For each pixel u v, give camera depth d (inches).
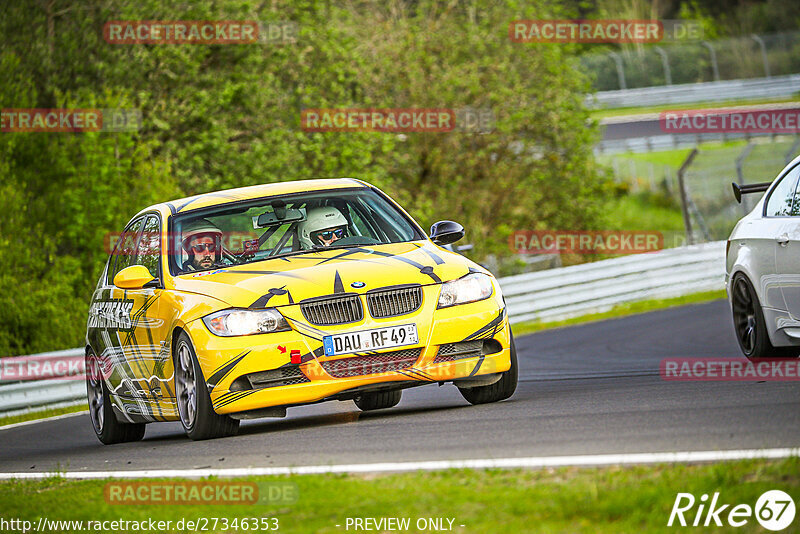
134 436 1267.2
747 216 1221.7
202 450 919.0
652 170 7229.3
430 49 4581.7
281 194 1151.0
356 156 3878.0
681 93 7357.3
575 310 2933.1
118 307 1180.5
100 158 3088.1
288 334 948.0
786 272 1068.5
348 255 1040.8
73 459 1056.2
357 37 4429.1
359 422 987.9
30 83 3206.2
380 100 4426.7
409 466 694.5
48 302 2861.7
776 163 6008.9
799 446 626.2
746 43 7751.0
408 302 973.2
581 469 625.0
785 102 6953.7
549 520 526.6
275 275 997.2
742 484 544.4
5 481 945.5
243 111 3767.2
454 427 857.5
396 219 1141.1
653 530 496.4
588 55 7849.4
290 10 4025.6
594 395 1006.4
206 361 958.4
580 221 4744.1
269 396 945.5
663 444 676.1
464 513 558.6
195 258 1093.1
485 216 4658.0
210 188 3425.2
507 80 4539.9
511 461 667.4
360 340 949.8
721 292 3046.3
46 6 3388.3
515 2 4468.5
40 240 3021.7
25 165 3184.1
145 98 3319.4
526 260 4822.8
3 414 1980.8
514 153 4662.9
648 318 2491.4
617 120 6752.0
